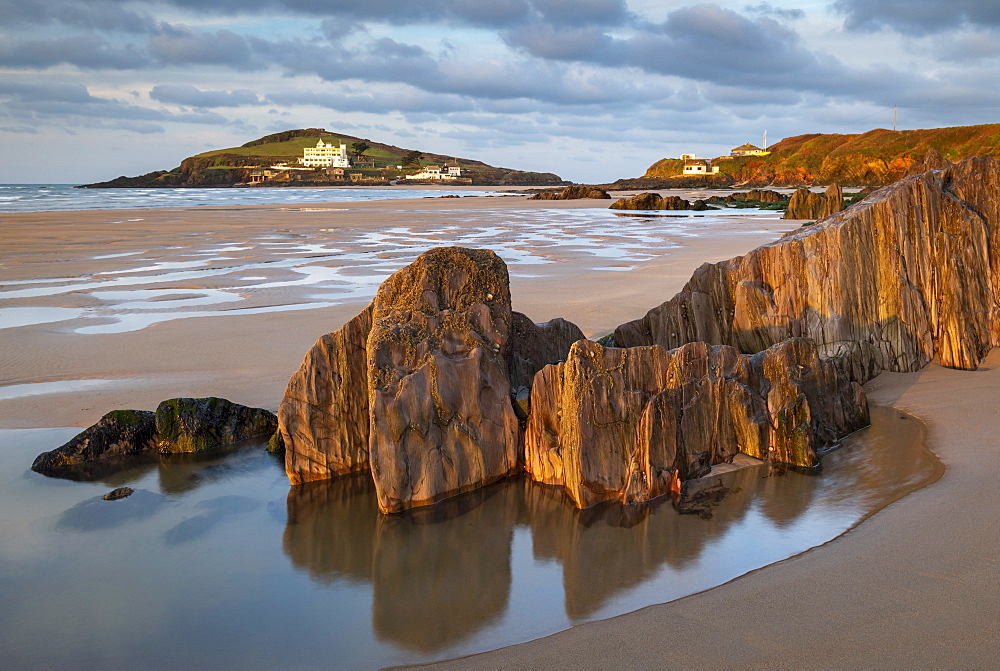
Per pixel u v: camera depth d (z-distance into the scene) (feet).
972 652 16.35
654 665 16.83
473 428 29.63
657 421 28.66
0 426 35.73
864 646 16.90
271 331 54.90
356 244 129.39
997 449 28.71
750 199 314.35
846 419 32.55
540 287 74.28
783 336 39.34
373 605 21.31
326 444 31.17
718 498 27.66
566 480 28.86
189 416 34.19
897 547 21.80
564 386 28.84
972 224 39.63
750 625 18.28
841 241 38.58
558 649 17.89
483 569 23.31
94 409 37.73
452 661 17.88
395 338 29.04
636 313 59.82
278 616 20.76
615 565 22.99
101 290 76.07
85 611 21.06
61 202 337.72
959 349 38.68
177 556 24.48
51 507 28.07
